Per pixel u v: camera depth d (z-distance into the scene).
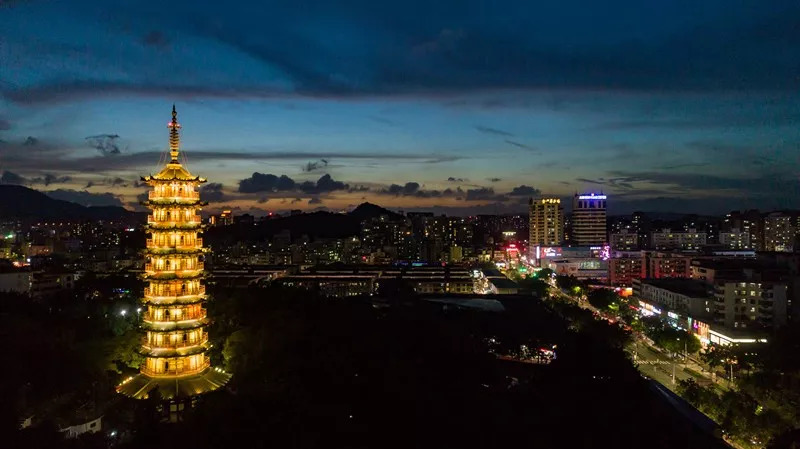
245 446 74.94
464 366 139.38
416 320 166.38
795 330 152.75
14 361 97.25
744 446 108.19
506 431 106.94
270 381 103.88
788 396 119.75
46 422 75.31
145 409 84.25
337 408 92.00
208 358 113.62
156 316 107.44
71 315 144.00
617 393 122.31
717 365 160.12
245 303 152.12
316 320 143.38
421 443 98.31
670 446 106.94
